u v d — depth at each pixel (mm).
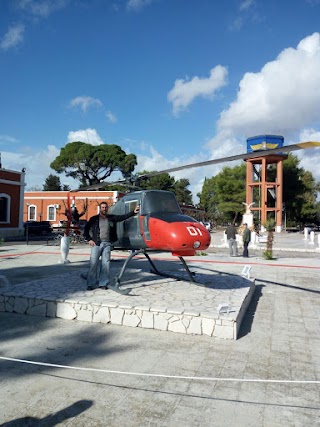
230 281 8586
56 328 5789
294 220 56125
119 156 51875
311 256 19219
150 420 3268
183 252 6871
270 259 16641
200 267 12258
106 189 50312
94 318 6113
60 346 5027
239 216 58688
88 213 40844
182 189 76625
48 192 43875
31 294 6762
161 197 7438
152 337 5406
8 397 3646
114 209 8188
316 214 61844
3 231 29422
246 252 17438
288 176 55344
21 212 31172
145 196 7363
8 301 6719
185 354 4789
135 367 4375
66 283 8008
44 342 5176
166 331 5672
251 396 3732
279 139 43406
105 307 6047
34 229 34219
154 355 4742
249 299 7621
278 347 5156
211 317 5457
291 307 7508
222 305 5590
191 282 8094
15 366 4379
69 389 3820
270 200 55000
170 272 9742
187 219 6969
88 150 49938
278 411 3455
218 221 71875
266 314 6930
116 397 3666
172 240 6559
